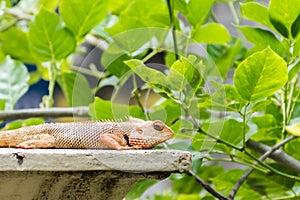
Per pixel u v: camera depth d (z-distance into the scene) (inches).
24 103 248.7
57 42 156.6
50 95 172.6
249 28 134.6
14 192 96.0
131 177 96.4
